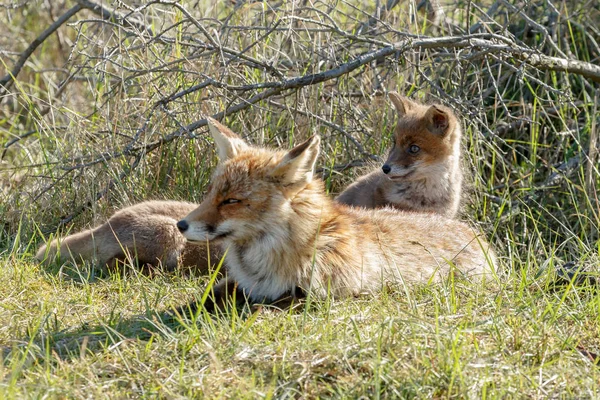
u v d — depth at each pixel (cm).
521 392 620
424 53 1315
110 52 1261
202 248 984
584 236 1172
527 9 1496
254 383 615
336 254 848
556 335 726
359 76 1359
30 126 1633
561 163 1326
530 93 1435
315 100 1265
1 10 1886
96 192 1159
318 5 1405
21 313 803
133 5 1398
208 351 659
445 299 816
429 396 607
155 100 1244
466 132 1309
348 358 655
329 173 1273
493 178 1317
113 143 1198
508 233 1194
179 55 1245
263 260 834
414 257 927
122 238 984
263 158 838
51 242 1011
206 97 1183
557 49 1303
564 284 909
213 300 810
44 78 1739
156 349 689
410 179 1179
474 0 1539
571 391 627
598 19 1559
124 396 609
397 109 1229
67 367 648
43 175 1195
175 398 592
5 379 622
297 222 828
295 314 812
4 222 1149
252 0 1309
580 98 1456
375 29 1315
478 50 1270
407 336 699
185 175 1214
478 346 693
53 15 1872
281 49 1353
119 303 857
